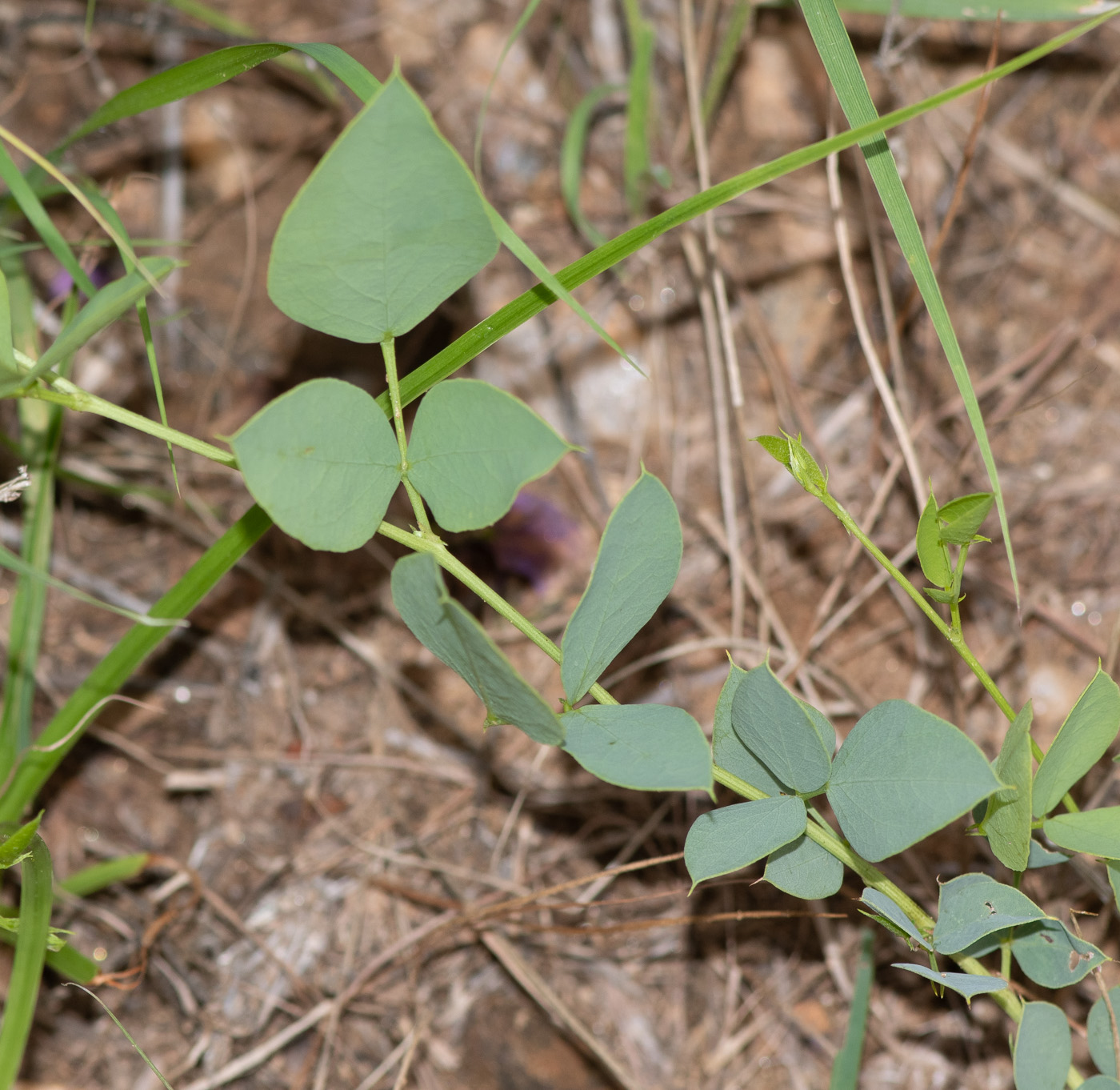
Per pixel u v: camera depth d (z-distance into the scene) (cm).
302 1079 82
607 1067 83
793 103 106
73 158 99
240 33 96
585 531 97
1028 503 96
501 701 70
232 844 85
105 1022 83
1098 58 107
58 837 85
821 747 71
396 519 94
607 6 109
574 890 85
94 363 95
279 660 91
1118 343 102
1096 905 83
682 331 103
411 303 70
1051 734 90
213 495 95
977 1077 83
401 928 84
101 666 78
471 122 106
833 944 84
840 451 100
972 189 105
